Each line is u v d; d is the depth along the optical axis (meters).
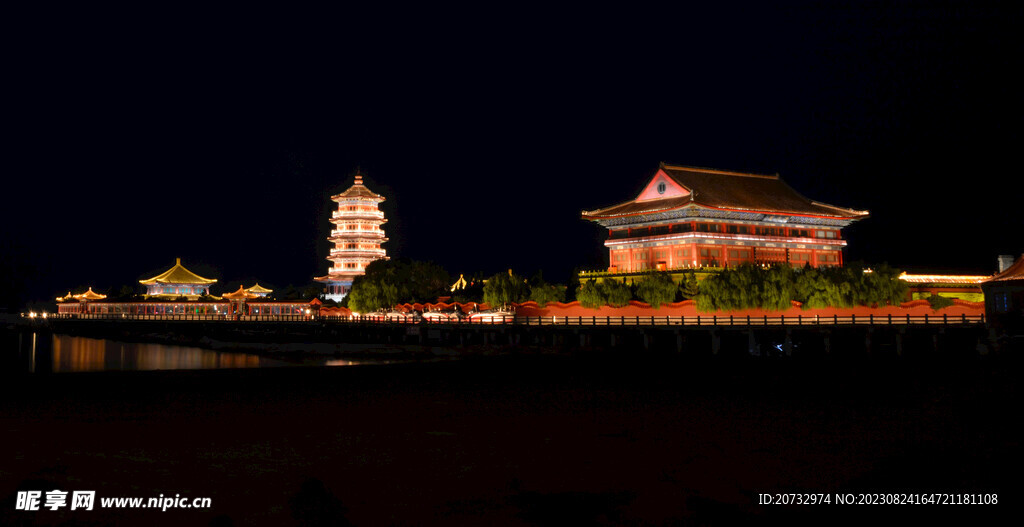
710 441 32.59
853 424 36.28
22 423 37.44
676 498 24.25
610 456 29.89
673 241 110.12
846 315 85.94
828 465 28.14
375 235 167.62
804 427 35.59
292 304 150.12
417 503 23.94
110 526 21.91
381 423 37.50
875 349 77.38
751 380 56.28
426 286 131.00
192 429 35.91
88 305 174.00
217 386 53.62
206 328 134.25
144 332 144.88
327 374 62.53
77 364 90.00
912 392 47.66
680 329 76.50
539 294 101.69
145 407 42.97
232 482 26.27
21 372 77.12
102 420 38.44
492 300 106.50
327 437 33.91
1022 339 64.06
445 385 53.97
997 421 36.62
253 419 38.78
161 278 190.88
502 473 27.39
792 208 117.38
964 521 21.91
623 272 109.44
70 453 30.61
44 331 163.00
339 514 22.91
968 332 75.12
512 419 38.59
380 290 123.00
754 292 85.88
